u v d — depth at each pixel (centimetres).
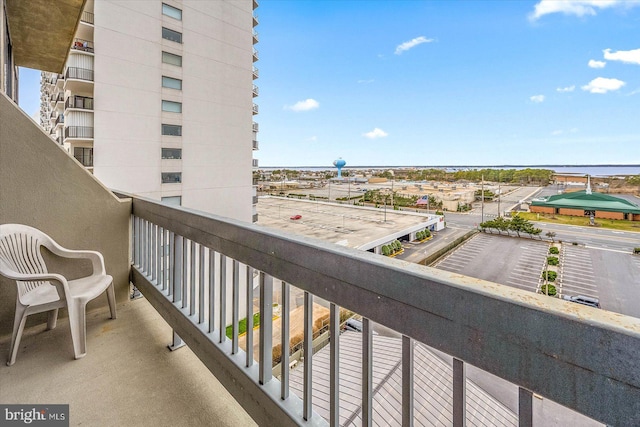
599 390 39
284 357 96
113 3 1023
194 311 156
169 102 1157
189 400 139
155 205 199
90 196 223
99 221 228
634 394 36
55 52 470
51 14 361
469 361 52
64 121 1167
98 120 1012
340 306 75
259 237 103
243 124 1394
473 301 51
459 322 53
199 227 144
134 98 1074
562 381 42
